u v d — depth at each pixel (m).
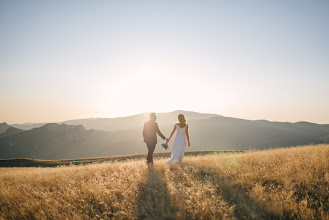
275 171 5.68
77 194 5.28
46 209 4.67
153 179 5.76
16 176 9.19
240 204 4.25
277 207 3.81
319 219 3.49
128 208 4.33
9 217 4.53
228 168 6.46
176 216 3.81
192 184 5.28
